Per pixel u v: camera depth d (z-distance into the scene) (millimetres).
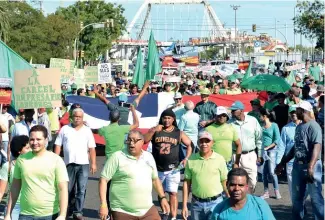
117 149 11172
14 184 7754
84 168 11086
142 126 19750
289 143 12086
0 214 11125
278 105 16094
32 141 7574
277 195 12891
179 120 14891
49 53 65625
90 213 11750
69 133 11094
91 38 84625
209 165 8406
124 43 123062
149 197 8039
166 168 10305
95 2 85625
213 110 15797
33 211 7578
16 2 63094
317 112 15133
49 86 12383
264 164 12828
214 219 6152
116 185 7996
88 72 25016
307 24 50250
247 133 11602
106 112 19828
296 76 28891
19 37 62188
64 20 69312
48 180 7578
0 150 9375
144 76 21438
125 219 7938
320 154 9820
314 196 9797
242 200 6059
